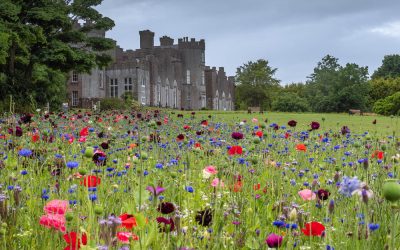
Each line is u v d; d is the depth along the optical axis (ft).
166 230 8.00
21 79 104.99
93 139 25.82
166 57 273.54
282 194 13.37
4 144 19.34
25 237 9.03
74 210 10.36
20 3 103.35
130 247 8.18
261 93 332.39
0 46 85.87
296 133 34.88
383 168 15.96
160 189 8.00
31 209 10.36
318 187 14.30
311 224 8.54
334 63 309.01
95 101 193.98
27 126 26.20
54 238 9.03
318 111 299.17
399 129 57.06
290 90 388.78
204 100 320.29
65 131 30.58
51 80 120.57
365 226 8.29
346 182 6.35
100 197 11.49
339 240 9.51
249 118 100.73
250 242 9.04
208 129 34.14
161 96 265.54
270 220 10.82
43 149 16.79
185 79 306.14
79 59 113.29
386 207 10.22
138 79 232.94
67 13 120.26
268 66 335.88
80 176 12.73
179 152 21.49
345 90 285.84
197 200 11.44
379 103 225.56
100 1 124.77
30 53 107.55
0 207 8.84
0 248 8.31
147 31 269.44
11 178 12.41
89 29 129.49
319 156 24.94
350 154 22.47
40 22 106.83
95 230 8.45
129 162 17.71
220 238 9.17
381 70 410.93
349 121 89.97
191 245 8.52
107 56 133.90
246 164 15.79
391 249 6.26
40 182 12.72
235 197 12.32
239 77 339.36
